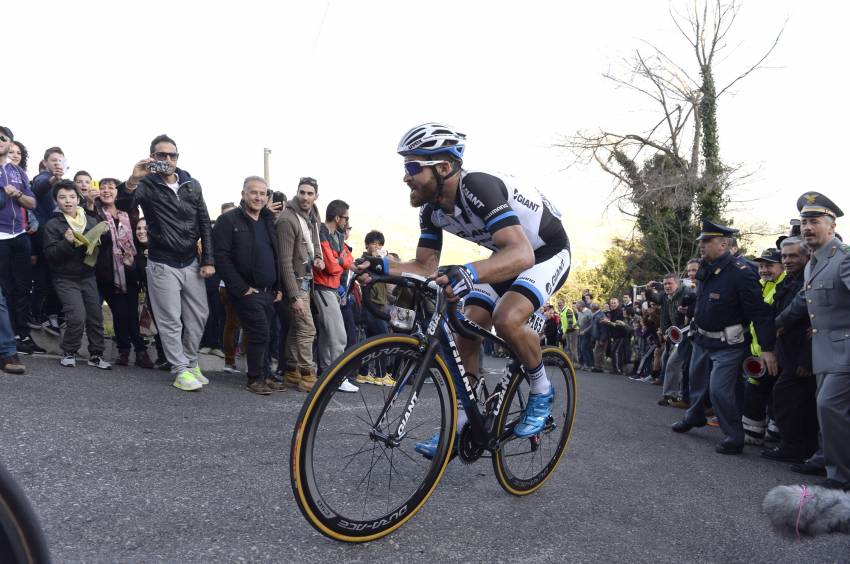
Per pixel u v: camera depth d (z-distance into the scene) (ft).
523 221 8.58
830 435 11.20
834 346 11.18
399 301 17.67
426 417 7.67
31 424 10.25
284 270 16.25
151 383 14.97
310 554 6.57
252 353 15.69
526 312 8.42
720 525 8.87
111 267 16.22
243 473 9.00
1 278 15.42
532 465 9.55
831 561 7.78
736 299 14.46
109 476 8.35
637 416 18.72
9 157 16.61
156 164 14.44
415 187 7.92
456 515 8.14
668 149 63.82
